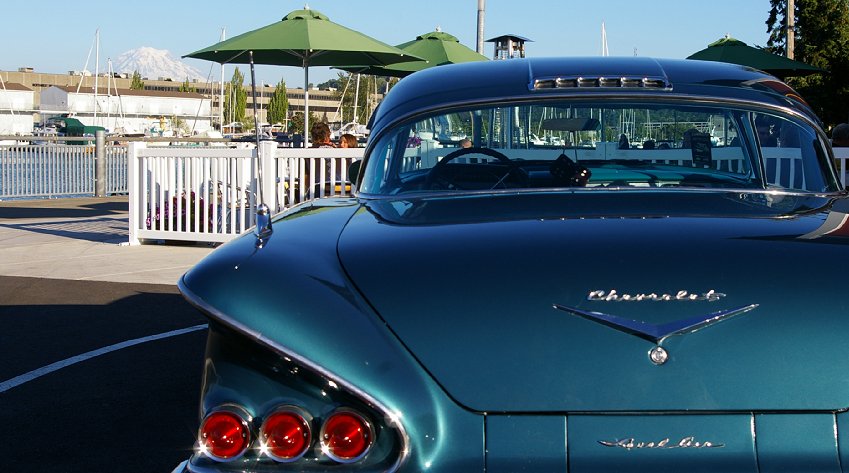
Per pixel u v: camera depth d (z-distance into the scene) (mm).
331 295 2137
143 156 10922
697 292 2045
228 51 12727
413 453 1982
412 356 2039
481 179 3229
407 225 2500
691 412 1967
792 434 1958
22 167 20875
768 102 3279
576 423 1979
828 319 2012
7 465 4023
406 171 3293
